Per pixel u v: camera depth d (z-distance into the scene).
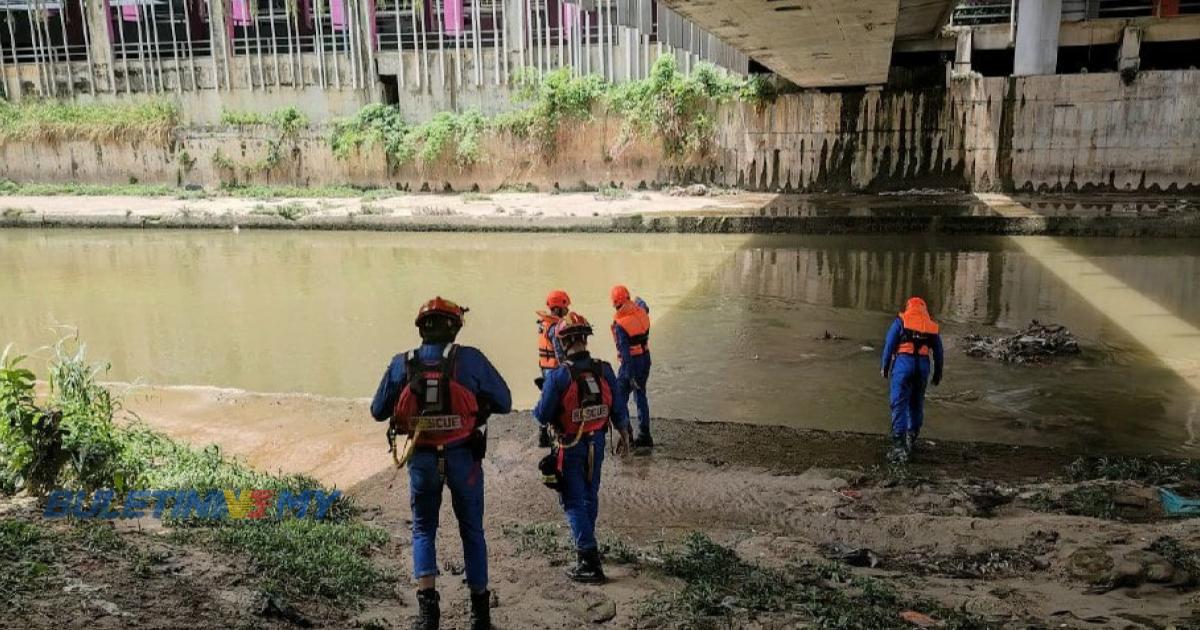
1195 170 28.33
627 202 31.12
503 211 29.23
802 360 13.52
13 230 30.66
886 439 9.63
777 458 9.04
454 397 4.49
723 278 20.34
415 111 36.62
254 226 29.70
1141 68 33.50
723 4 13.59
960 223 25.47
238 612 4.40
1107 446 9.80
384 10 36.59
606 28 33.78
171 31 41.22
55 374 7.81
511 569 5.85
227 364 13.92
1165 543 6.16
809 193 31.95
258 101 37.69
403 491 8.16
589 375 5.68
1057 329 14.41
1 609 4.05
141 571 4.85
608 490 8.09
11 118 39.00
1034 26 28.91
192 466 7.73
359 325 16.41
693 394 11.89
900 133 30.81
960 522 6.86
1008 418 10.73
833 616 4.82
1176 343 14.12
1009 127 29.72
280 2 39.94
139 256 24.91
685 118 33.06
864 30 16.33
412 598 5.27
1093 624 4.81
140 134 38.19
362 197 34.75
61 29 42.38
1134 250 22.67
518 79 35.19
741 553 6.37
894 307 17.14
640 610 5.01
